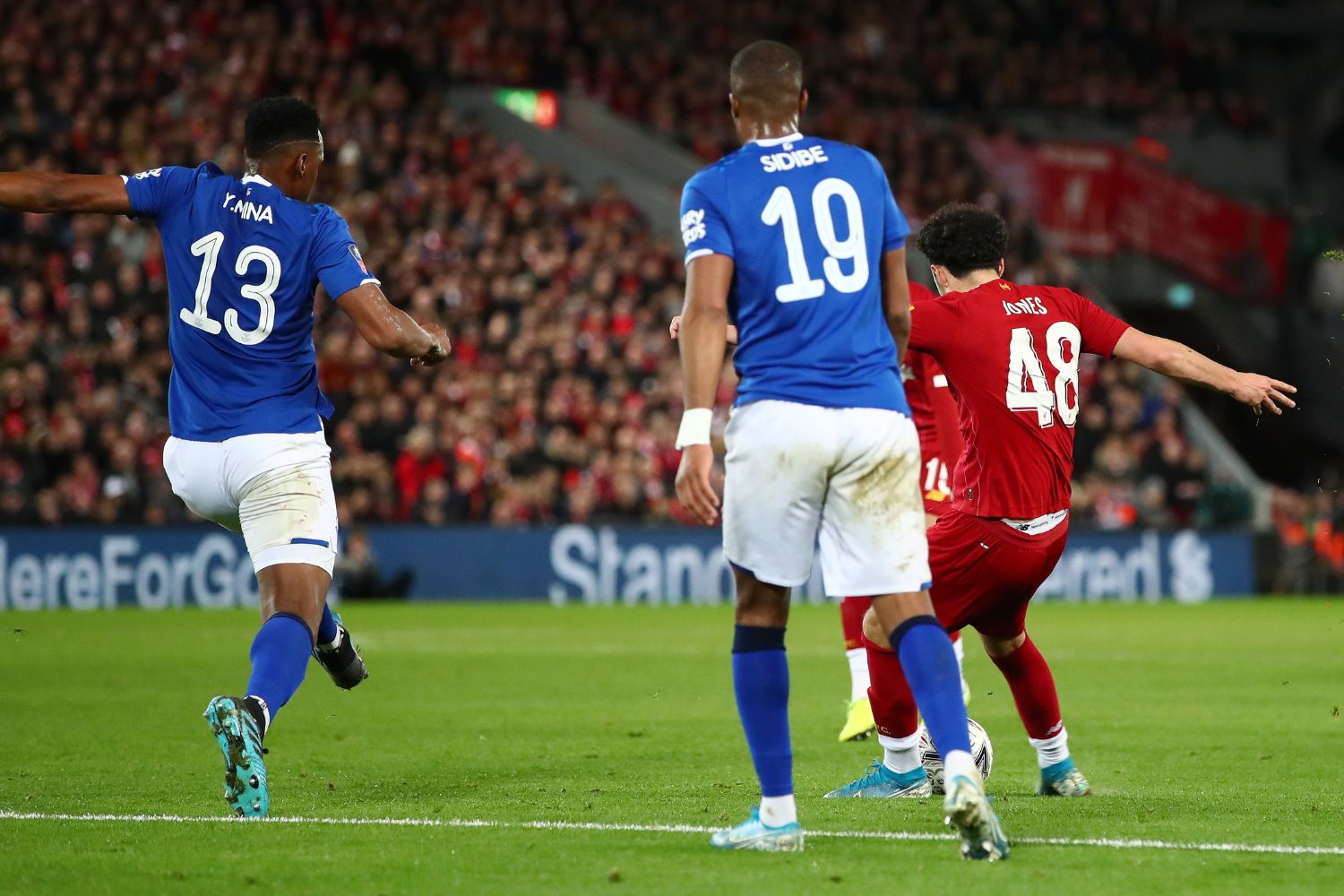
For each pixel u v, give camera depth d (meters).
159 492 74.12
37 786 22.25
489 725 30.67
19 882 15.49
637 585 79.88
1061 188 117.12
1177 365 20.58
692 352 16.45
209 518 21.34
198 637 54.19
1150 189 119.19
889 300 17.56
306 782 22.78
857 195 17.14
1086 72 130.88
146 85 95.31
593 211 103.00
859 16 126.31
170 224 20.62
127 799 20.98
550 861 16.50
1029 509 20.31
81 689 37.50
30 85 93.00
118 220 86.56
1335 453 118.88
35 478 73.56
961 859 16.58
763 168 17.00
